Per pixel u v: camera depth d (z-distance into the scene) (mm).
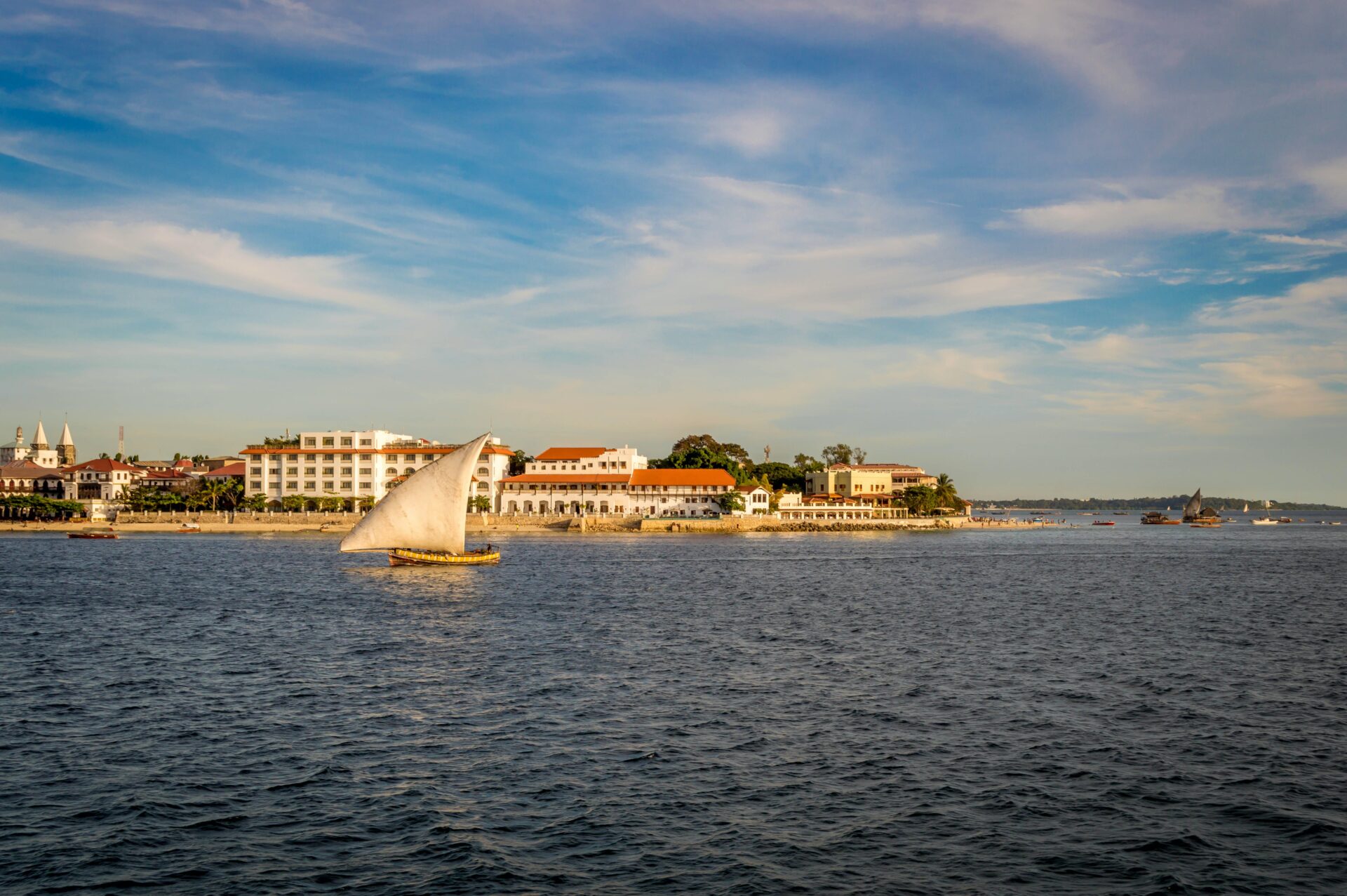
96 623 74062
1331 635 69688
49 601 88938
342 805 32500
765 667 56000
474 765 36594
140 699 47219
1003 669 55625
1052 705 46250
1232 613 83625
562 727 41969
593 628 71812
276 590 99500
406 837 29984
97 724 42344
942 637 67875
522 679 52031
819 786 34500
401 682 51250
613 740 40062
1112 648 63531
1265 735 40875
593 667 55594
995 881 27297
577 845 29438
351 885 26875
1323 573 133125
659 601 90188
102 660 57906
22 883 26812
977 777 35406
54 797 33125
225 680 51781
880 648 63125
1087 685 51031
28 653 60312
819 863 28312
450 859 28453
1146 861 28469
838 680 52125
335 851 28984
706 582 111125
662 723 42625
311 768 36312
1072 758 37594
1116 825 31031
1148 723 42812
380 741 39781
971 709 45344
